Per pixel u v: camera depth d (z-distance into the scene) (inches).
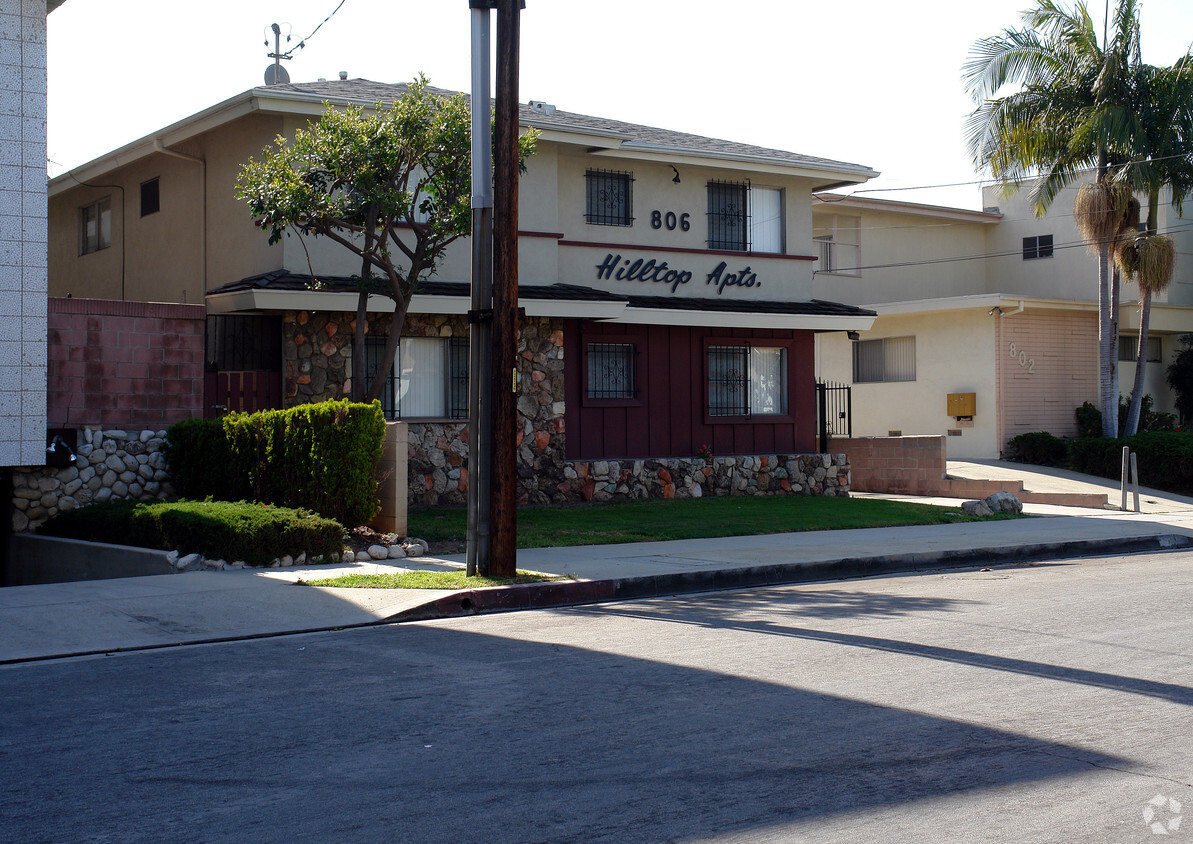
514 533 428.5
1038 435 1077.8
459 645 325.1
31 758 213.9
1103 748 220.8
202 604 374.6
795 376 883.4
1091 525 686.5
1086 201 1019.9
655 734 229.5
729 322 813.2
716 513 691.4
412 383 697.6
